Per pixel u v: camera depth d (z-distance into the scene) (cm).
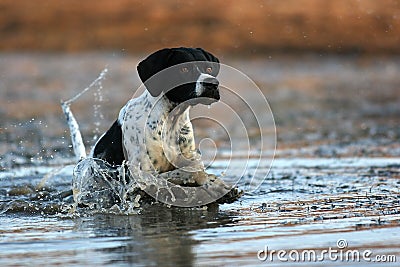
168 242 1886
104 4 10081
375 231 1962
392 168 3120
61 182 2869
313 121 4944
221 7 9519
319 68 8550
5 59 9456
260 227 2039
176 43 9206
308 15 9319
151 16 9688
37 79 7538
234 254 1756
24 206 2417
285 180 2856
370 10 9181
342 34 9156
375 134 4331
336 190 2611
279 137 4212
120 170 2380
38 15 10312
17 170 3138
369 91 6781
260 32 9231
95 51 9644
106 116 5016
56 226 2122
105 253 1788
